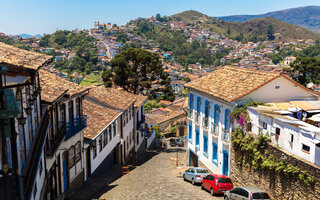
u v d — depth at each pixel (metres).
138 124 42.25
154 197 19.58
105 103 30.41
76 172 20.80
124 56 51.94
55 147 14.94
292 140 15.52
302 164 14.25
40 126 11.98
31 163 9.27
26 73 9.02
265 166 16.84
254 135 18.50
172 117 61.81
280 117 16.94
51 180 15.70
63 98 17.88
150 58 51.88
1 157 7.07
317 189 13.31
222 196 19.80
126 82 52.28
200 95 27.88
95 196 20.03
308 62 48.34
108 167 29.23
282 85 20.83
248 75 23.19
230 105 21.58
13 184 7.18
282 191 15.79
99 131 24.06
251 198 15.50
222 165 23.38
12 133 7.27
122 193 20.84
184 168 31.66
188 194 20.39
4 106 7.02
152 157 42.09
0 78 7.04
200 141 28.61
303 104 20.11
